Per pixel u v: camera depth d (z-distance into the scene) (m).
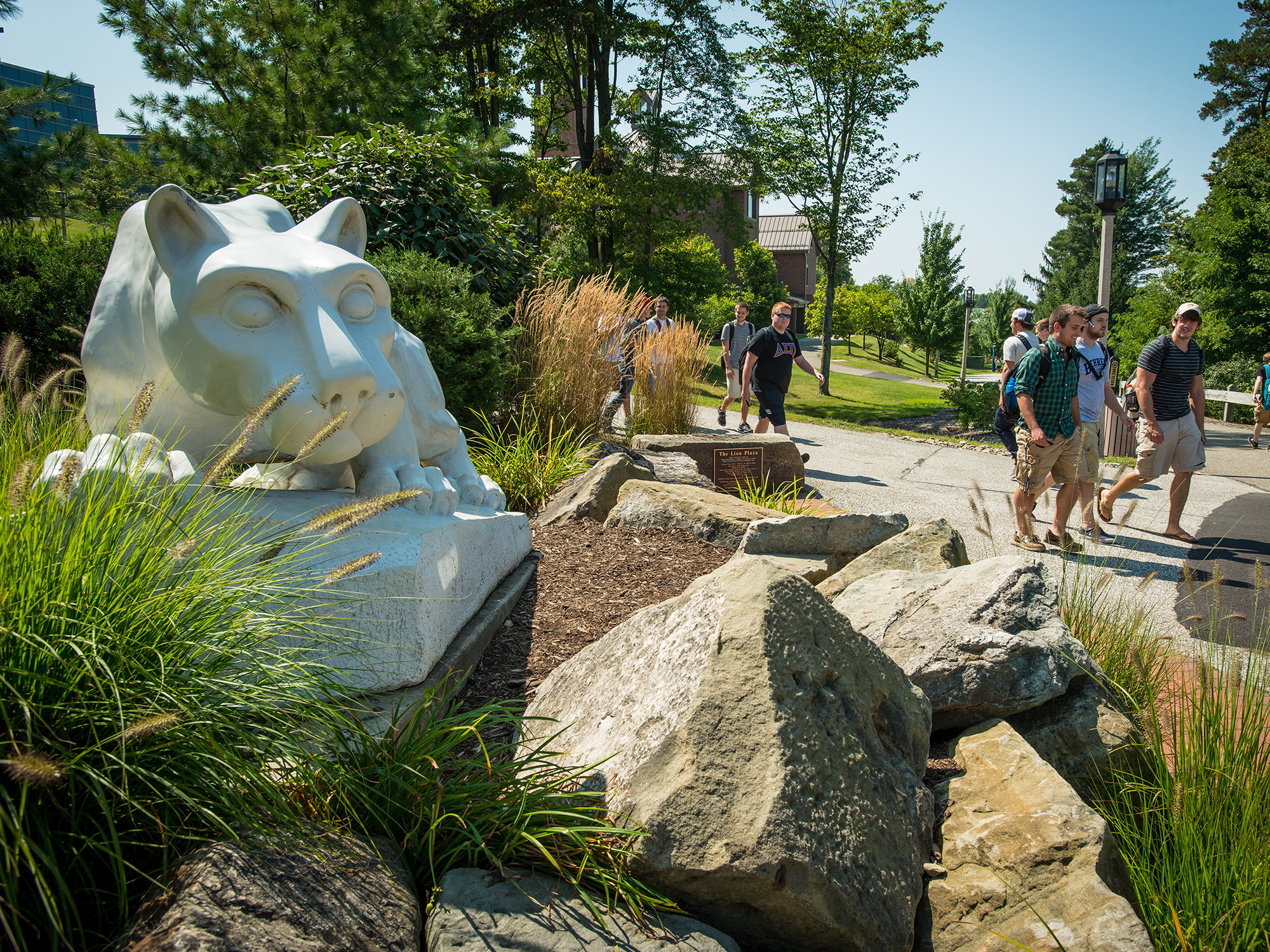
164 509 2.25
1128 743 3.08
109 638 1.87
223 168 13.22
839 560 5.02
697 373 10.16
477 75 27.59
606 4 25.06
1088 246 62.56
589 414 7.87
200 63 13.69
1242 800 2.69
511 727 2.91
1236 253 27.30
